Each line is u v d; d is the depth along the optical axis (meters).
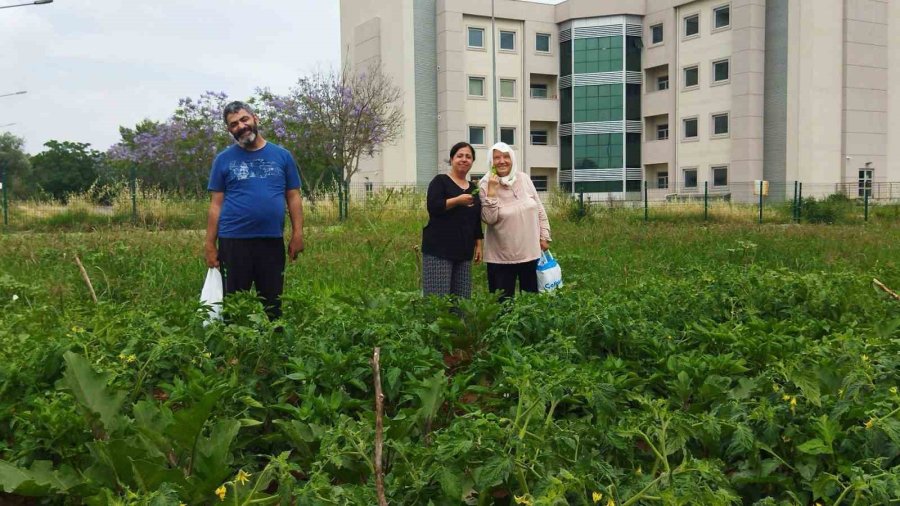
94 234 13.33
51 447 3.14
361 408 3.80
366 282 8.65
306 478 3.29
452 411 3.69
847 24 38.41
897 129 40.69
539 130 46.69
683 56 42.03
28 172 72.50
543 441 2.86
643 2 44.19
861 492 2.60
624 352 4.61
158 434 3.05
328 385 3.79
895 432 2.81
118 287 7.77
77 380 3.28
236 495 2.66
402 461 2.93
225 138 32.75
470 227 6.27
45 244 11.55
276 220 5.66
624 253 12.11
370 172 42.16
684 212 26.23
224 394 3.41
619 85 44.50
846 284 6.17
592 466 2.70
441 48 41.78
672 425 3.04
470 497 3.03
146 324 4.20
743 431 3.01
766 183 25.39
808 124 37.88
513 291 6.62
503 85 44.41
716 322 5.59
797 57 37.50
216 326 4.29
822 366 3.71
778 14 38.25
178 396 3.41
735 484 3.00
